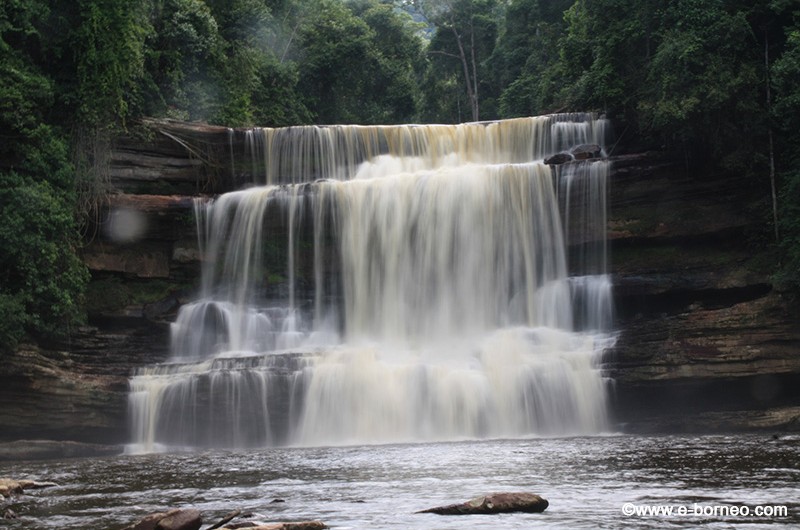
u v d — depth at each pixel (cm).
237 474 1886
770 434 2588
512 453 2166
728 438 2456
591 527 1071
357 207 3703
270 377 2991
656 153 3569
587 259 3600
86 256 3581
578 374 3033
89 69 3644
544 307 3531
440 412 2952
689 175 3531
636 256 3553
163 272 3716
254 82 5250
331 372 3017
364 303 3650
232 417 2973
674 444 2286
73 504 1450
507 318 3541
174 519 1073
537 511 1206
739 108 3369
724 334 2992
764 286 3297
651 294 3456
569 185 3612
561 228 3600
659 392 3022
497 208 3600
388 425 2959
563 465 1830
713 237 3475
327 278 3700
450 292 3584
